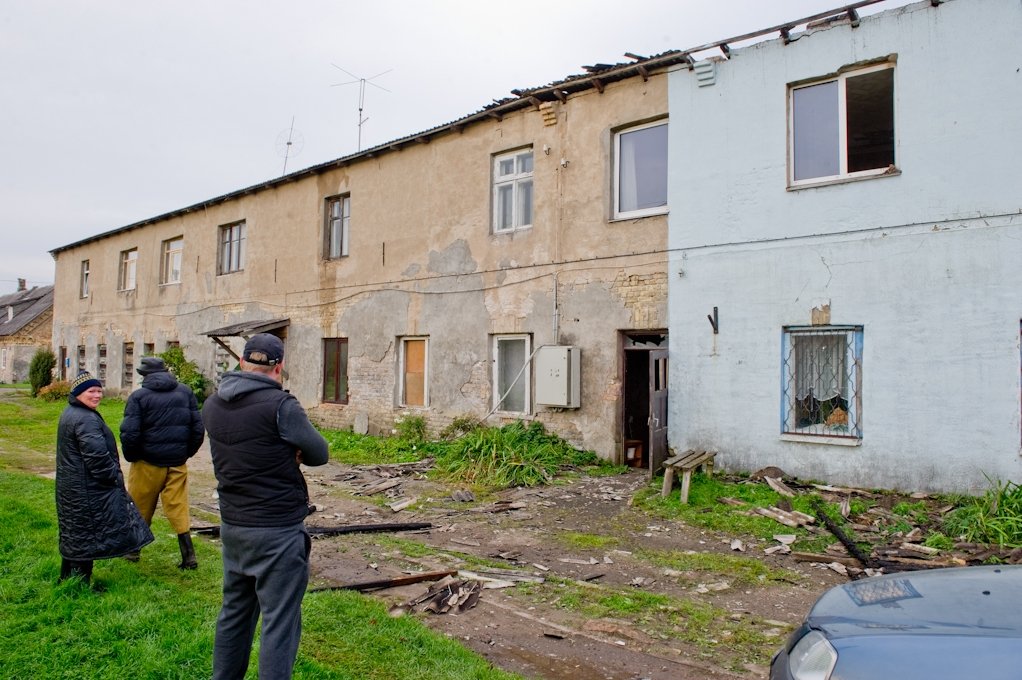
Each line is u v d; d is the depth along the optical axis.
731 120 9.44
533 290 11.67
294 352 16.47
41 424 16.69
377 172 14.71
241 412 3.13
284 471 3.15
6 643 3.82
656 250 10.15
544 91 11.28
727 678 3.83
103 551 4.75
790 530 6.99
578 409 10.95
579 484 9.36
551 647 4.26
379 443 13.01
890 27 8.23
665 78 10.17
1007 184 7.48
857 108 8.78
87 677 3.48
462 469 10.06
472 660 3.90
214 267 19.36
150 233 22.44
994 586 2.85
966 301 7.64
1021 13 7.48
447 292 13.10
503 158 12.49
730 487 8.38
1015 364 7.36
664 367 9.95
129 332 23.17
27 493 7.88
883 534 6.77
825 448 8.47
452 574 5.60
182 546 5.38
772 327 8.95
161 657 3.67
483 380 12.38
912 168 8.03
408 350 14.11
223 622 3.21
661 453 9.46
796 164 9.09
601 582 5.58
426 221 13.59
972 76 7.72
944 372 7.74
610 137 10.86
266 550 3.08
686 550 6.52
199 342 19.77
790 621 4.72
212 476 10.46
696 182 9.71
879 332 8.16
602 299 10.73
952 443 7.66
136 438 5.21
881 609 2.73
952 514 6.97
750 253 9.17
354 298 15.02
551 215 11.48
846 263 8.42
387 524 7.39
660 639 4.39
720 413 9.33
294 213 16.77
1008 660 2.23
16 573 5.01
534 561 6.16
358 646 3.99
